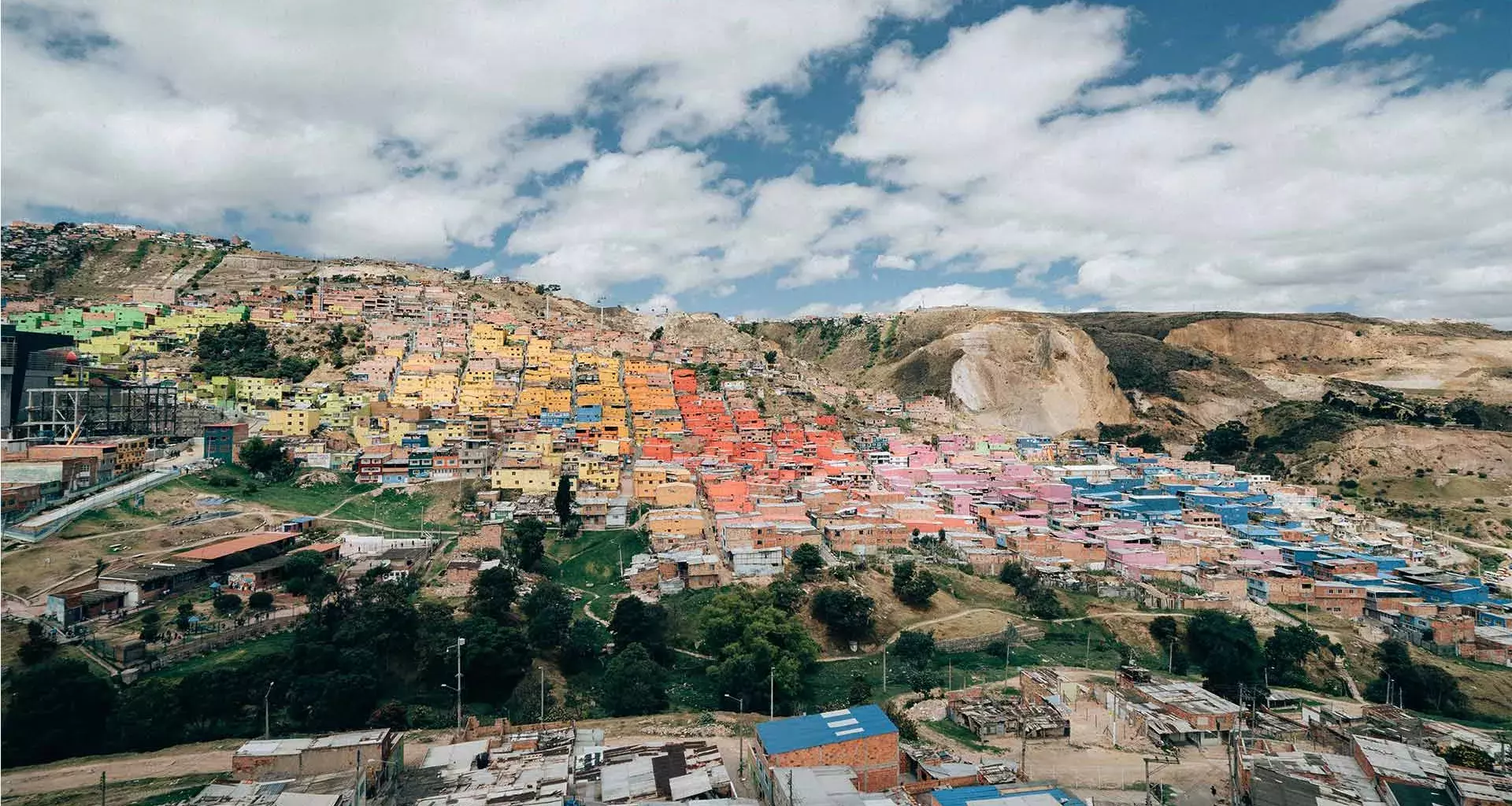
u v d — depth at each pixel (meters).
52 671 81.56
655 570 137.25
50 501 130.00
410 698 98.75
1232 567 158.00
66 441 156.50
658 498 173.50
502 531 148.62
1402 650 127.31
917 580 138.50
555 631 112.25
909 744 85.81
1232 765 78.00
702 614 119.81
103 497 135.88
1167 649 130.12
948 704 100.56
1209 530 183.38
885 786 70.31
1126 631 134.00
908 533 163.88
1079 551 160.75
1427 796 67.56
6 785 69.12
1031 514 183.00
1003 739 91.38
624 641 113.38
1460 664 128.38
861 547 160.00
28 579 107.31
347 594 112.06
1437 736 92.56
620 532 158.12
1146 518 193.88
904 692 109.06
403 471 176.25
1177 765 84.00
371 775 63.56
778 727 71.88
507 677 103.81
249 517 141.62
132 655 91.50
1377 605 146.62
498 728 80.00
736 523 154.25
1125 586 149.00
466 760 70.06
